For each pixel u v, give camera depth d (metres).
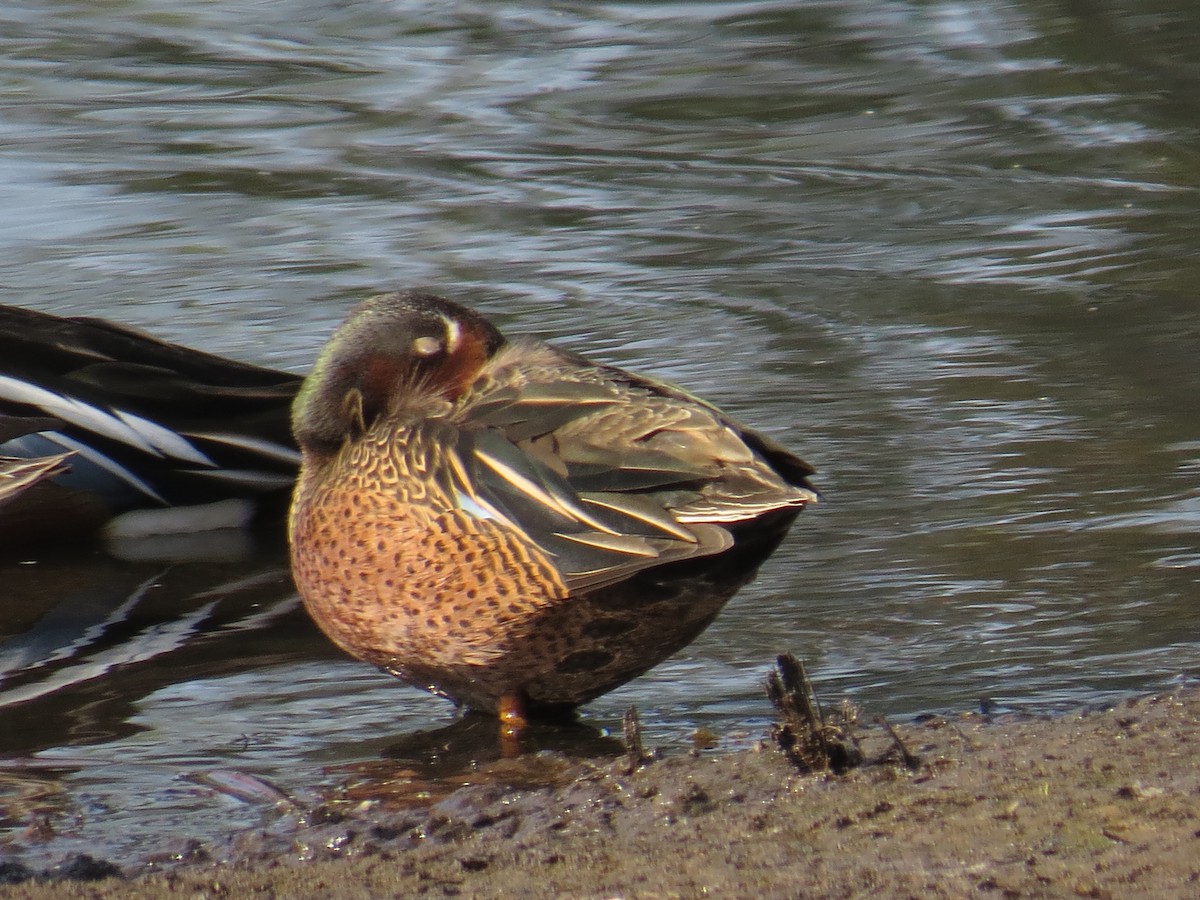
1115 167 19.19
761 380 13.49
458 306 9.03
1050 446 12.00
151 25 24.50
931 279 15.98
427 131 20.64
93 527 12.09
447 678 8.41
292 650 9.82
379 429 8.46
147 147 20.06
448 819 7.40
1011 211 17.92
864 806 6.97
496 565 7.91
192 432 12.33
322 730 8.62
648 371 13.73
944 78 22.00
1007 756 7.41
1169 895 5.79
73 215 17.91
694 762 7.72
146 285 15.95
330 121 20.97
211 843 7.34
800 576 10.19
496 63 23.02
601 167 19.48
